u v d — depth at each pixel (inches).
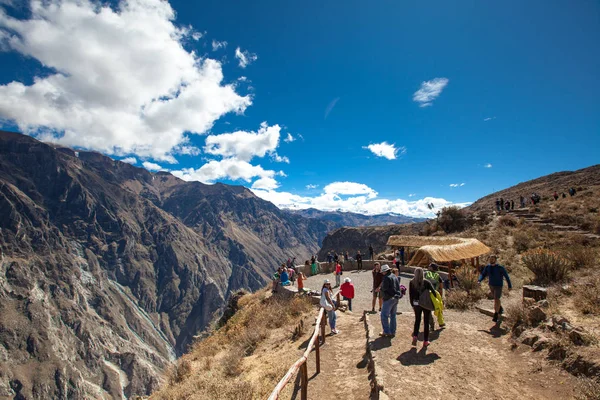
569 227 1029.2
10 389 7480.3
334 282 901.8
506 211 1562.5
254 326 622.2
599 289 351.6
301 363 241.9
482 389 237.9
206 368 497.7
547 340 280.1
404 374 266.4
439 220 1620.3
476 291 516.7
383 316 356.8
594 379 217.3
